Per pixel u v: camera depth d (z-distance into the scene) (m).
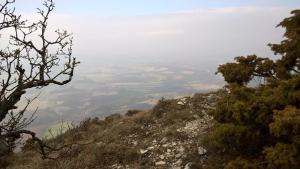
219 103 9.98
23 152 15.75
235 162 8.59
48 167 13.27
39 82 5.99
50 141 16.22
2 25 5.87
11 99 5.81
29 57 5.93
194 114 15.52
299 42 10.27
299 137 7.17
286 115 7.17
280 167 7.70
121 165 12.37
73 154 14.10
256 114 8.60
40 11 6.09
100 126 17.67
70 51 6.23
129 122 16.36
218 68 11.91
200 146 11.95
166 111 16.58
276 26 11.69
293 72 10.67
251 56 11.65
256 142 9.03
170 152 12.46
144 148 13.27
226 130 8.82
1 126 5.58
